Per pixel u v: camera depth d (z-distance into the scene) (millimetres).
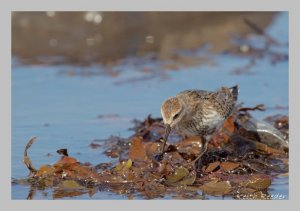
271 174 12711
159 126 14602
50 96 18062
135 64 21094
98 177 12164
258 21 24438
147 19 23562
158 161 12562
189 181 12078
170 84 18781
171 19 23656
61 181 12133
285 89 18031
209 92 13242
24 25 22891
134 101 17453
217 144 13602
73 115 16406
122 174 12180
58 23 23109
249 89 18094
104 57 22031
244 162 12906
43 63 21250
